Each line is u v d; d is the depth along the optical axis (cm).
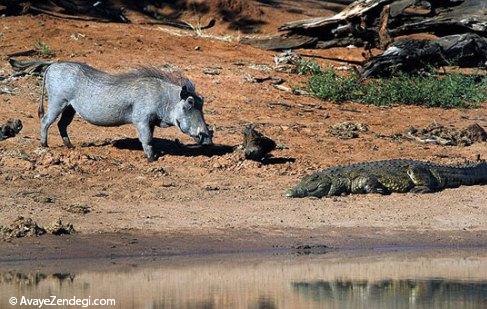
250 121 5431
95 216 3822
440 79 6512
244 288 3042
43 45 6438
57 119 5156
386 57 6519
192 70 6294
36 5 7525
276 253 3544
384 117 5741
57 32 6788
